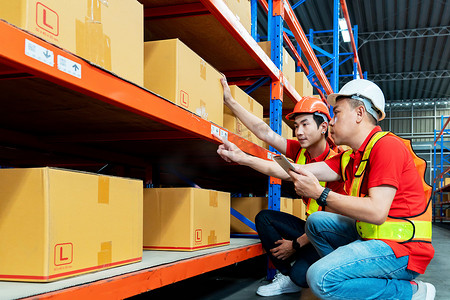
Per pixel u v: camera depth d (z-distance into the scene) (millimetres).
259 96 3486
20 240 979
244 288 2447
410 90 20703
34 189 976
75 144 2158
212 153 2494
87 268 1099
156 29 2115
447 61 15969
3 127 1767
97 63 1088
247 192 5543
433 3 11484
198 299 2154
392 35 13477
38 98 1198
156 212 1758
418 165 1572
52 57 863
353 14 12125
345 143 1637
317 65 4426
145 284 1188
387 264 1443
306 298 2197
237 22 1988
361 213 1353
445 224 14555
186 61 1590
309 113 2297
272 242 2381
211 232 1929
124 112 1384
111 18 1162
